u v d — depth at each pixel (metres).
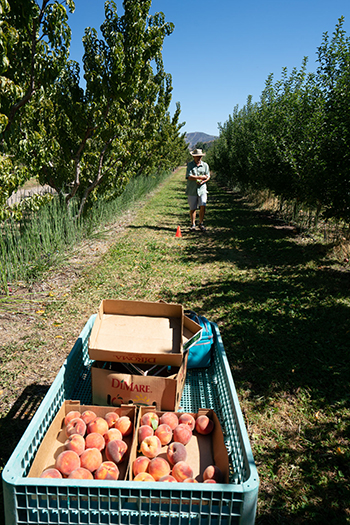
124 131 9.49
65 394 2.49
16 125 5.88
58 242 8.01
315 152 8.60
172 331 2.78
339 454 2.93
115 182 10.36
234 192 25.88
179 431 2.18
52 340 4.61
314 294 6.27
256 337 4.78
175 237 10.75
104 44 8.62
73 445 1.94
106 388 2.41
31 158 6.58
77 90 8.60
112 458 1.98
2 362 4.09
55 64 5.94
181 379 2.52
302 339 4.77
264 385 3.85
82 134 8.60
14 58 5.72
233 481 1.94
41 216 7.94
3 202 5.75
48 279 6.76
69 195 9.17
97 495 1.57
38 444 2.00
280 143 11.20
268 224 12.97
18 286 6.31
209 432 2.29
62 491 1.57
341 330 4.98
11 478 1.56
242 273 7.48
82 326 5.02
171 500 1.59
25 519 1.61
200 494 1.57
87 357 3.02
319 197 8.35
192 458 2.15
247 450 1.78
